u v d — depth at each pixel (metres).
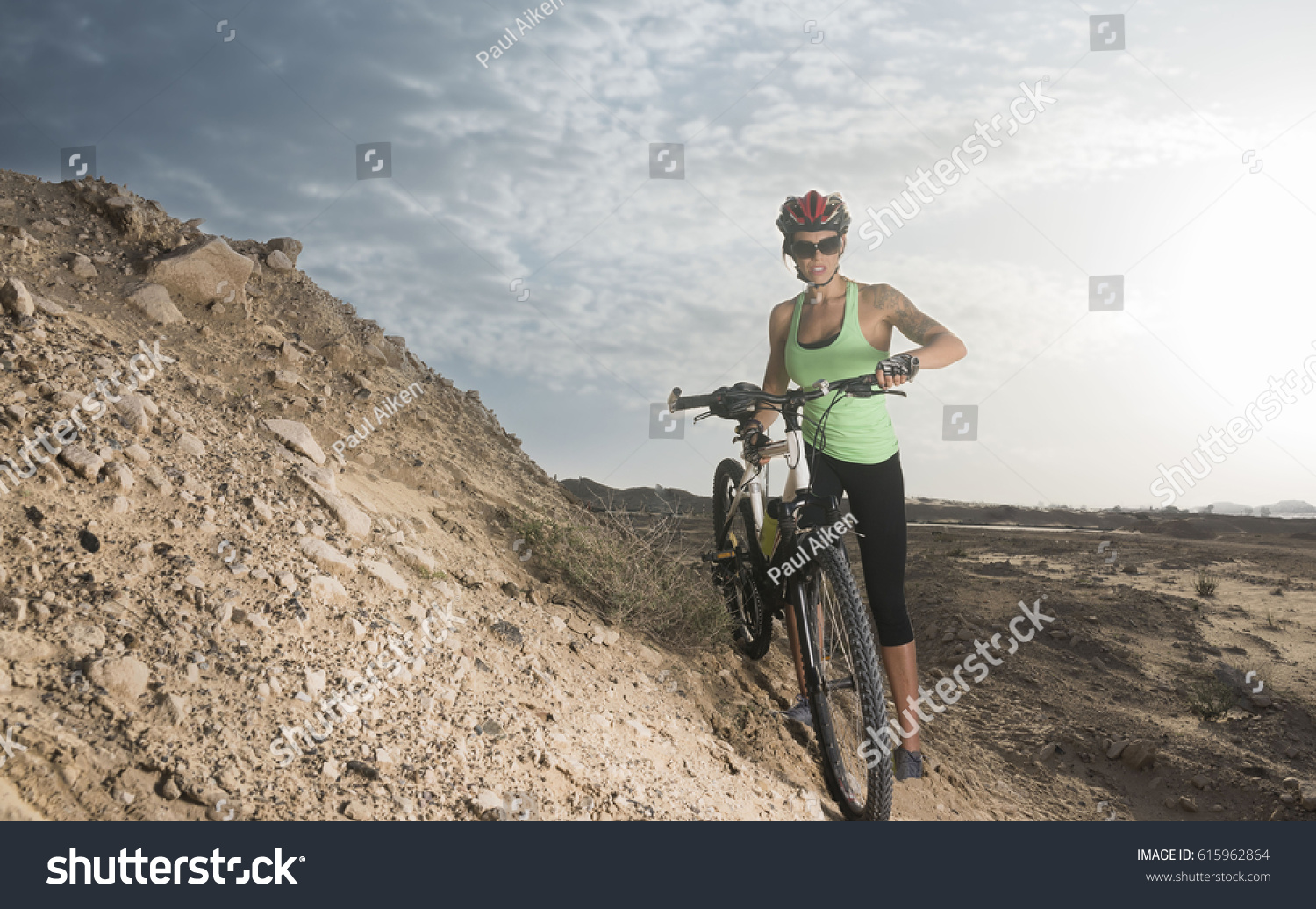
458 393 6.68
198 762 1.89
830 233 3.60
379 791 2.09
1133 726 5.68
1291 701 6.11
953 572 11.04
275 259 5.57
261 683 2.22
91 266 4.17
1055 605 8.77
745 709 4.04
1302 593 11.12
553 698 3.08
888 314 3.64
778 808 3.20
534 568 4.44
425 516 4.16
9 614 1.98
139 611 2.22
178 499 2.78
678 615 4.55
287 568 2.77
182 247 4.57
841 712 4.21
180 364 3.94
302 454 3.75
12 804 1.62
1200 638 8.02
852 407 3.62
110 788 1.74
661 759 3.12
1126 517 44.19
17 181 4.66
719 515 5.10
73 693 1.87
